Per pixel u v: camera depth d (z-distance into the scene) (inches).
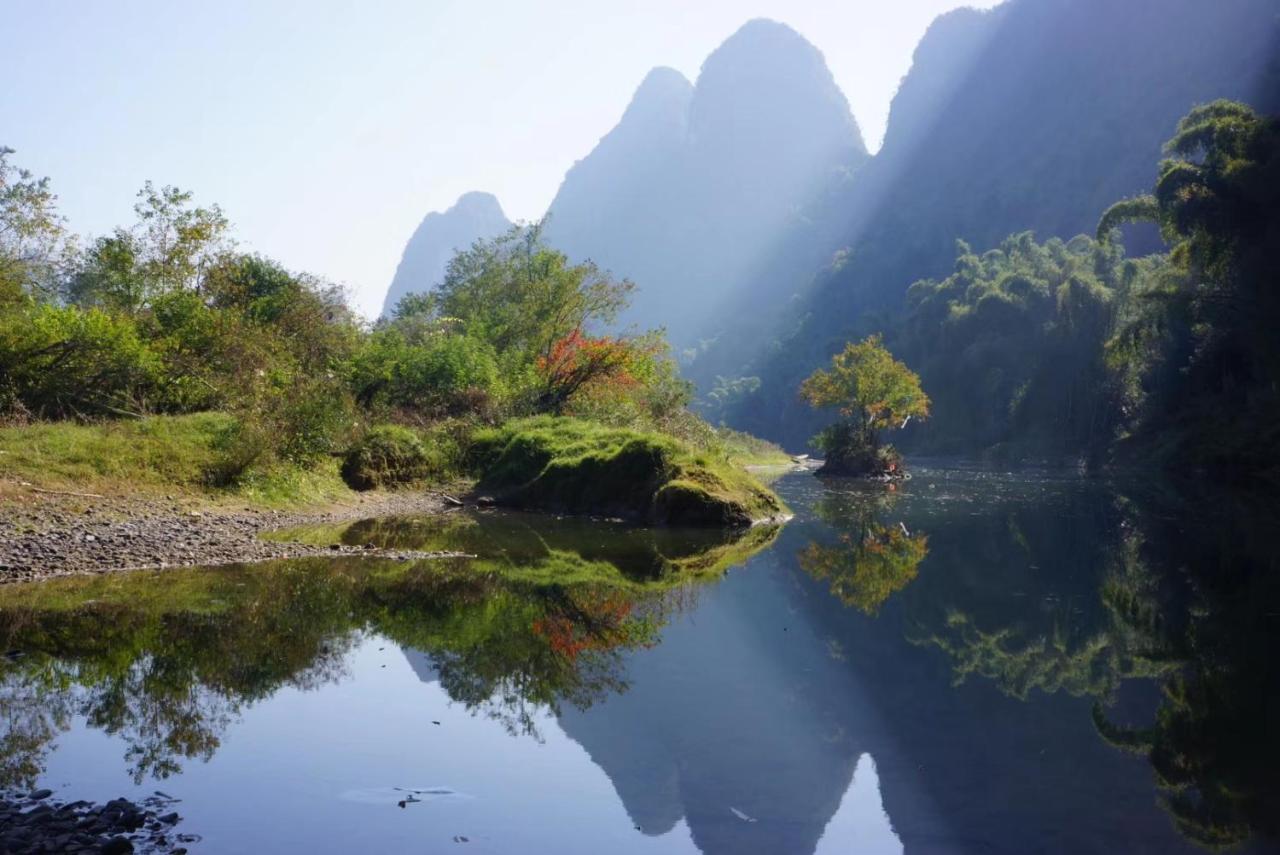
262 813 184.1
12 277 800.3
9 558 430.0
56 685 271.9
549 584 444.1
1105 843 171.8
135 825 176.1
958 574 498.6
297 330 964.0
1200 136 1370.6
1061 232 4741.6
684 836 175.2
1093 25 5600.4
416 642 328.5
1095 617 388.2
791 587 453.7
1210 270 1435.8
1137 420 2068.2
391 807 188.1
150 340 806.5
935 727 243.3
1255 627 369.1
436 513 754.2
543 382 1133.1
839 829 177.9
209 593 395.5
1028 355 2723.9
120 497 579.8
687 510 703.1
